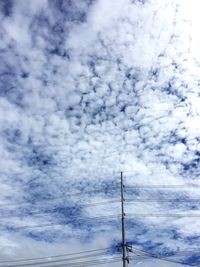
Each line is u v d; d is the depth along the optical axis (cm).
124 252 4206
